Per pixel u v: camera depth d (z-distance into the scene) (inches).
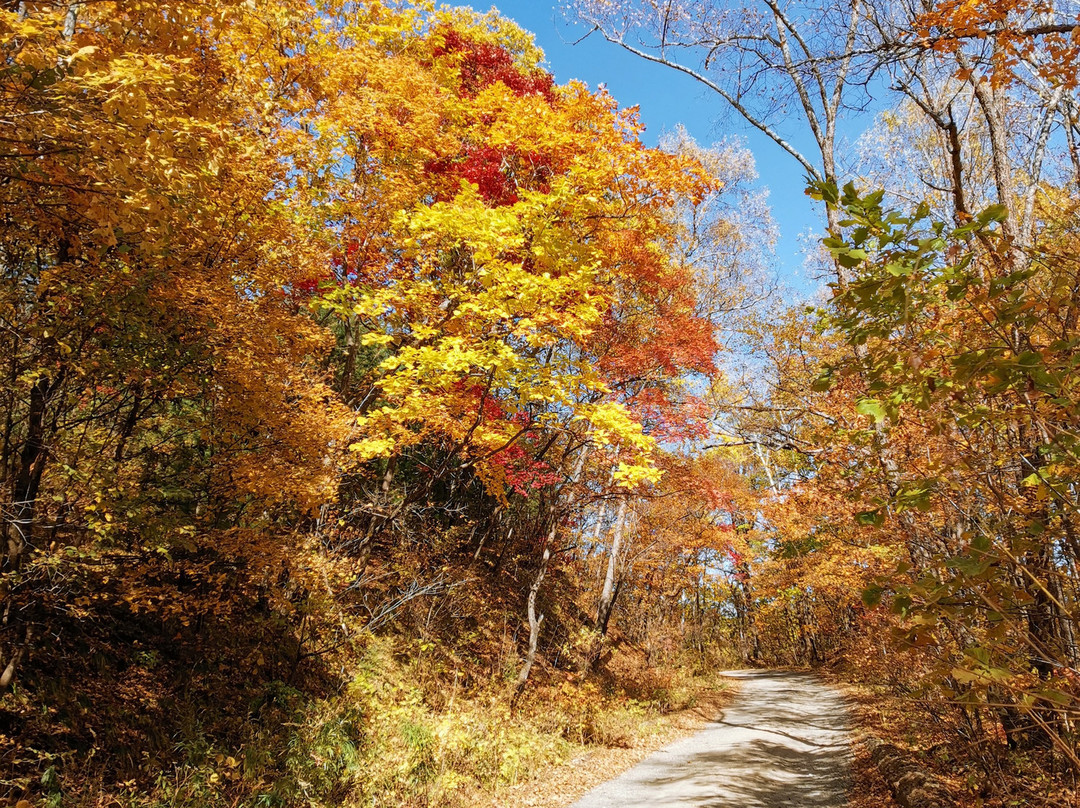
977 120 432.5
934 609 92.0
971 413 101.3
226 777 241.9
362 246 358.6
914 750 322.3
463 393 320.2
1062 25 156.1
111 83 139.5
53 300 189.2
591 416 280.2
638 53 302.2
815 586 517.0
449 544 553.6
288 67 339.6
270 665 325.1
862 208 95.8
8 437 204.1
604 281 423.2
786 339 472.1
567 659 595.8
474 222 279.3
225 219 238.1
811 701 688.4
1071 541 105.9
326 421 289.9
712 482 557.3
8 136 140.1
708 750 445.4
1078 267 107.9
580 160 364.2
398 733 319.6
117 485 211.2
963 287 95.9
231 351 243.9
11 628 212.7
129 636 285.0
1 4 138.5
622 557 679.7
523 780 332.8
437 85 420.8
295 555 278.1
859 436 130.3
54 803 188.7
